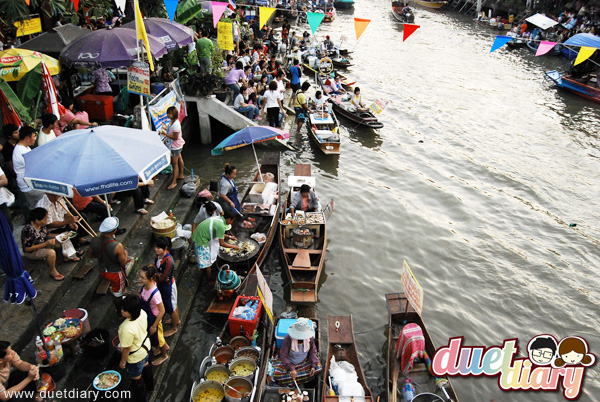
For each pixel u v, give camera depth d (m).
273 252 10.73
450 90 25.00
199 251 8.62
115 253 7.02
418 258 11.24
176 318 7.79
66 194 6.22
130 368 6.04
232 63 19.36
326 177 15.07
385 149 17.59
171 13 9.78
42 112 10.28
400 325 8.57
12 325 6.43
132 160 6.55
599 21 35.62
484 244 11.95
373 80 26.27
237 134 11.19
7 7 10.32
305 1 47.69
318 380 7.11
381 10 52.47
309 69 26.34
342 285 10.08
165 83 13.73
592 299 10.13
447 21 46.47
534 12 41.81
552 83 27.09
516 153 17.67
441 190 14.63
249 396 6.41
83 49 10.37
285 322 7.89
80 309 6.90
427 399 6.83
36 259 7.32
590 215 13.58
